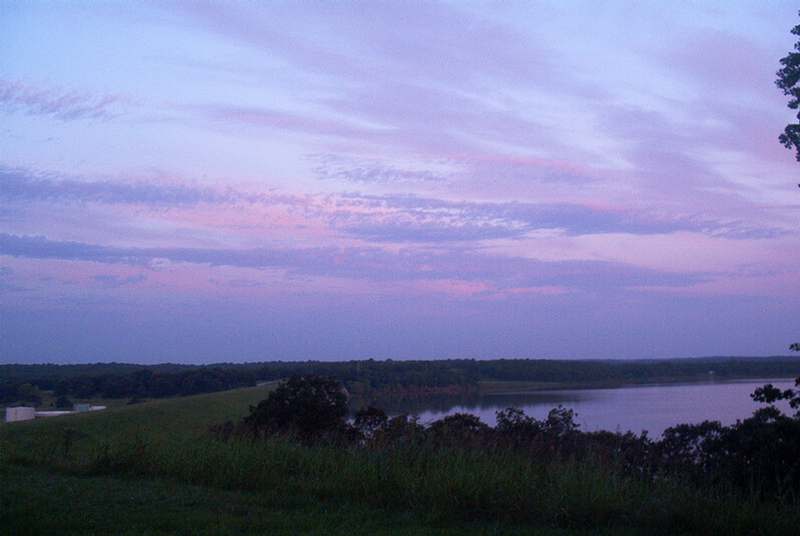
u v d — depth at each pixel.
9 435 17.30
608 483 8.98
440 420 13.88
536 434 12.22
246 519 8.57
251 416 18.98
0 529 7.88
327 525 8.36
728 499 8.42
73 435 15.45
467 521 8.68
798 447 9.10
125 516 8.65
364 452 11.05
